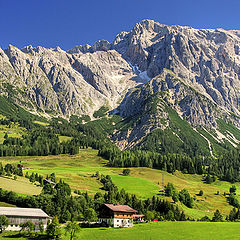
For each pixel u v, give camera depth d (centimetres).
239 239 8369
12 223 10562
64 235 9806
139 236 9356
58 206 13025
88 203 14575
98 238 9425
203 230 9706
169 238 8888
